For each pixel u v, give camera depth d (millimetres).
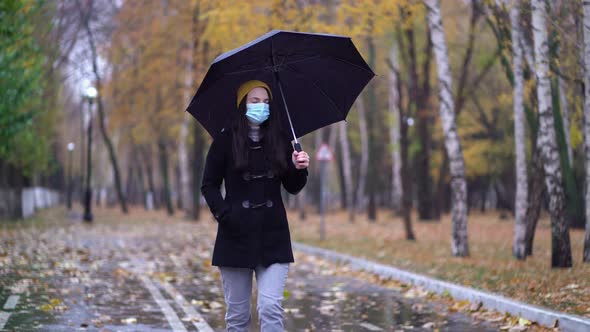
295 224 44625
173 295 13305
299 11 22953
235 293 6090
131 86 48875
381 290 14695
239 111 6074
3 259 18234
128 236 30953
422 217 45125
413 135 48375
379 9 20859
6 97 21562
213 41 25281
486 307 11789
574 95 21875
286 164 6047
